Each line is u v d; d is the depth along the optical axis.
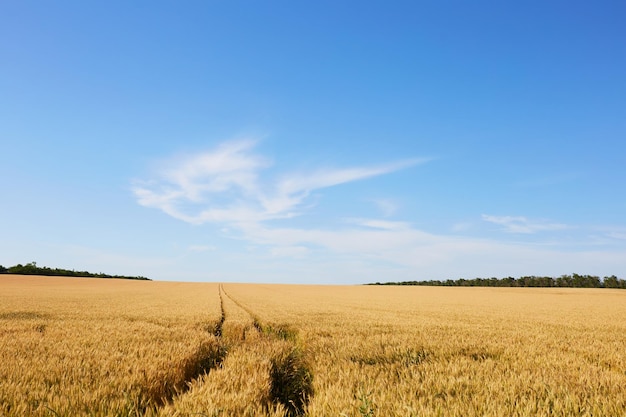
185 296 47.69
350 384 5.35
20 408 4.39
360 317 20.92
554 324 19.50
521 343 10.84
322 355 8.16
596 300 52.94
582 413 4.41
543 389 5.27
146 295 48.88
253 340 12.77
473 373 6.33
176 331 12.71
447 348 9.13
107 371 6.29
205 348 9.38
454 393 5.26
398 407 4.37
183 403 4.61
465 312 27.83
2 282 79.00
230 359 7.81
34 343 9.57
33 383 5.51
